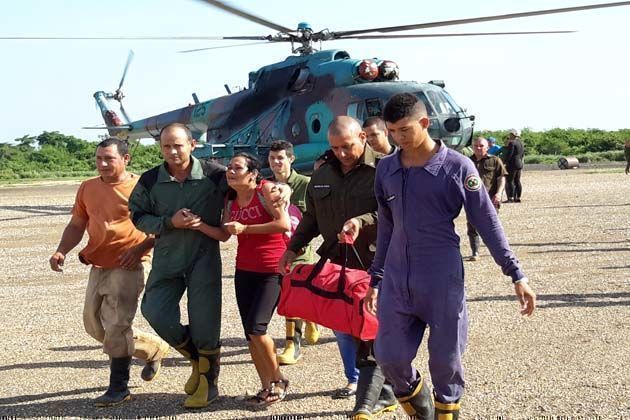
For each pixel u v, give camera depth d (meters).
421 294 3.96
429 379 5.55
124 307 5.43
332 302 4.64
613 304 7.74
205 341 5.26
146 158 65.00
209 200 5.39
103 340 5.69
